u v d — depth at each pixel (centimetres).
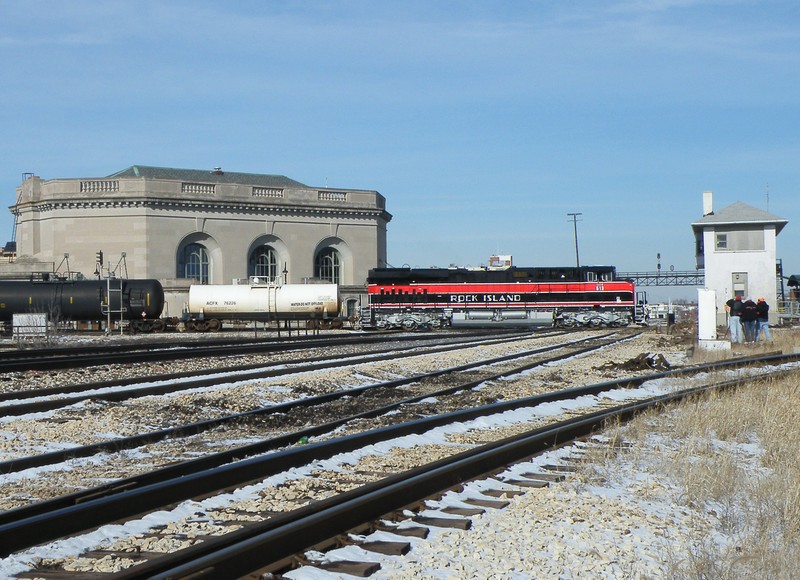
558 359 3086
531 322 7131
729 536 822
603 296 7038
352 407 1805
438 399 1919
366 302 9525
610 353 3553
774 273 6291
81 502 877
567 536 786
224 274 8812
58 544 737
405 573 666
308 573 653
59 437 1398
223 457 1135
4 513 802
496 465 1080
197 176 9712
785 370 2500
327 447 1166
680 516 888
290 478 1027
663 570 699
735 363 2645
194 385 2127
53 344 4522
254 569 655
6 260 9406
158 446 1315
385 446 1259
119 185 8425
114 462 1184
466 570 680
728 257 6366
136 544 746
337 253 9594
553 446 1228
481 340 4653
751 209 6400
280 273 9206
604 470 1077
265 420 1603
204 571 608
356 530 769
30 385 2252
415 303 7200
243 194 8912
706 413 1444
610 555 730
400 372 2650
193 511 860
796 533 793
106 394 1867
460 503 891
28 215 8894
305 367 2589
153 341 4894
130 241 8412
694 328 5447
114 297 6297
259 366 2697
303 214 9262
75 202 8450
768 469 1125
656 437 1349
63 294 6278
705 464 1027
